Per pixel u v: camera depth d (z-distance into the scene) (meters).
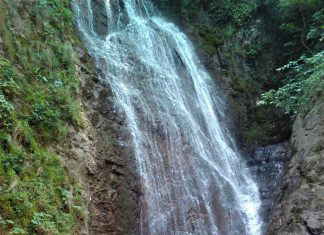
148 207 7.68
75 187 6.45
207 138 9.90
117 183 7.48
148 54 10.69
